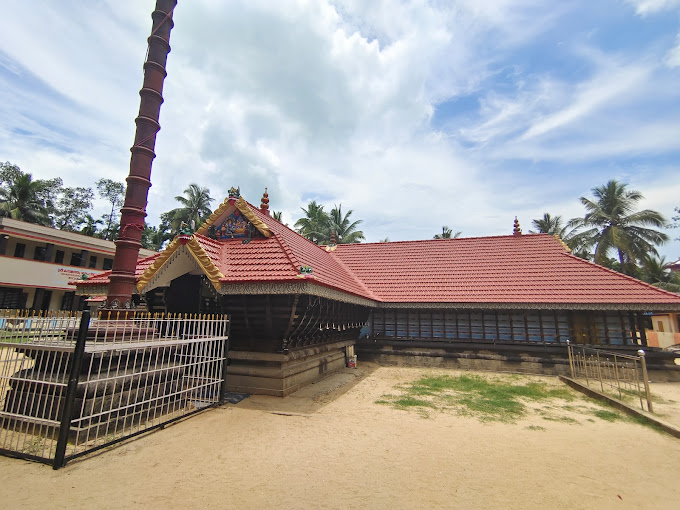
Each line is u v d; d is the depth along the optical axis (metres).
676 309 11.60
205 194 42.56
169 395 6.88
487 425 7.14
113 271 8.09
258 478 4.61
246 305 8.92
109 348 5.55
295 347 9.81
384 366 14.45
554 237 16.66
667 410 8.38
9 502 3.89
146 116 8.62
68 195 50.50
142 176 8.50
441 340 14.66
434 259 17.34
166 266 8.66
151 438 5.88
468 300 13.91
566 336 13.58
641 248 30.08
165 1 9.14
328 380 11.23
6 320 5.99
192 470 4.79
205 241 9.21
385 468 5.00
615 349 12.76
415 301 14.57
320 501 4.07
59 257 31.83
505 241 17.36
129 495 4.11
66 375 6.05
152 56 8.88
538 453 5.68
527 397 9.65
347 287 11.65
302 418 7.21
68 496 4.05
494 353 13.91
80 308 32.00
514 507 4.01
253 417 7.14
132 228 8.28
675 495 4.40
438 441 6.14
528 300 13.25
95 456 5.11
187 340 7.11
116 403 6.25
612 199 31.38
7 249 28.30
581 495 4.33
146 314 8.24
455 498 4.19
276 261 8.99
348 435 6.35
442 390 10.27
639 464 5.32
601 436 6.59
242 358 9.18
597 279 13.66
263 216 11.25
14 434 5.86
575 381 11.20
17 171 45.62
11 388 6.44
